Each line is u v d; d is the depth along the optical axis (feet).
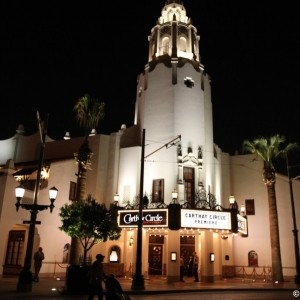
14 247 84.17
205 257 84.79
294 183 106.01
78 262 74.18
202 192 89.97
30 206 53.01
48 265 81.97
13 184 76.18
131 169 100.42
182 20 122.52
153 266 95.96
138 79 116.47
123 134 106.83
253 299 51.08
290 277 99.55
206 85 109.81
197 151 98.73
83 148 80.12
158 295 56.70
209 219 83.66
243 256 105.60
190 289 63.93
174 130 97.86
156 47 114.83
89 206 65.62
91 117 82.07
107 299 33.73
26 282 51.47
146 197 88.43
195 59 112.98
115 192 100.58
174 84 102.27
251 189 110.11
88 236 63.77
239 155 114.62
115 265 92.43
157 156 97.60
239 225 91.35
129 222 85.92
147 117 103.40
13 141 115.75
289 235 102.68
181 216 81.10
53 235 84.64
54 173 87.66
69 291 51.03
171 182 93.09
